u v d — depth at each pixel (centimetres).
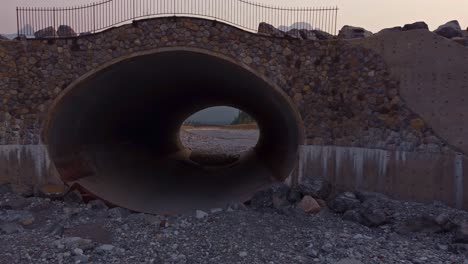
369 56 1123
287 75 1188
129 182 1547
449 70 1025
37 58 1208
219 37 1178
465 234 838
